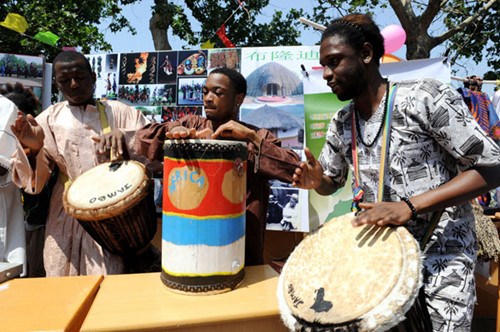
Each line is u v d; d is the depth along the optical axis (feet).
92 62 10.45
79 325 4.15
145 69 10.19
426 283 4.45
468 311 4.39
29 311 4.05
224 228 4.54
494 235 8.02
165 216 4.68
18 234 7.20
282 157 5.55
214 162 4.43
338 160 5.61
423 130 4.49
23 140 6.13
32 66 10.57
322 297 3.84
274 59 9.62
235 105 6.72
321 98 9.34
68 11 24.52
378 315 3.39
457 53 26.50
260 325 4.22
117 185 5.72
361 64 4.59
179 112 10.03
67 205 5.60
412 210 4.06
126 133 6.51
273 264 9.34
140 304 4.29
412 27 20.85
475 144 4.19
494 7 25.18
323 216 9.32
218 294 4.57
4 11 22.00
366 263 3.92
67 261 6.91
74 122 7.13
